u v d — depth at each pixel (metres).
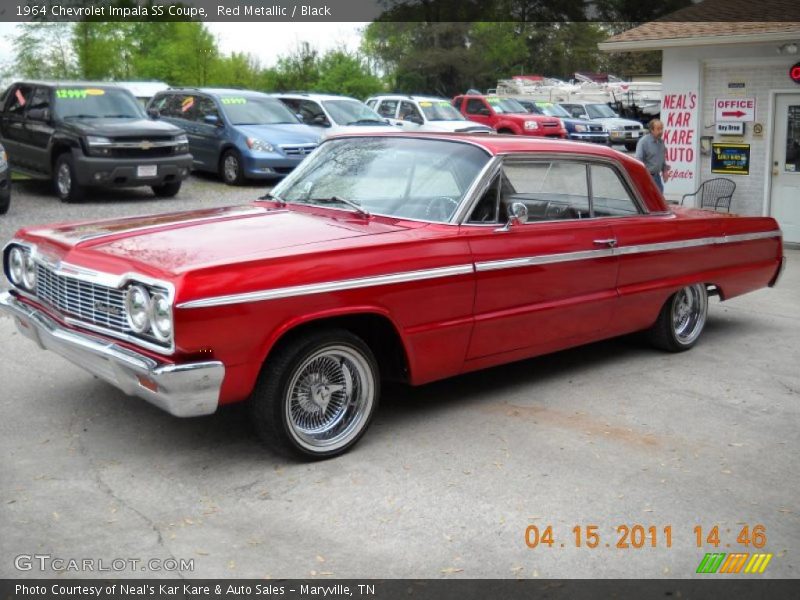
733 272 7.42
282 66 44.44
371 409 5.07
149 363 4.27
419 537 4.07
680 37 12.96
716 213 7.53
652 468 4.91
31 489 4.45
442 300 5.22
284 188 6.14
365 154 6.06
